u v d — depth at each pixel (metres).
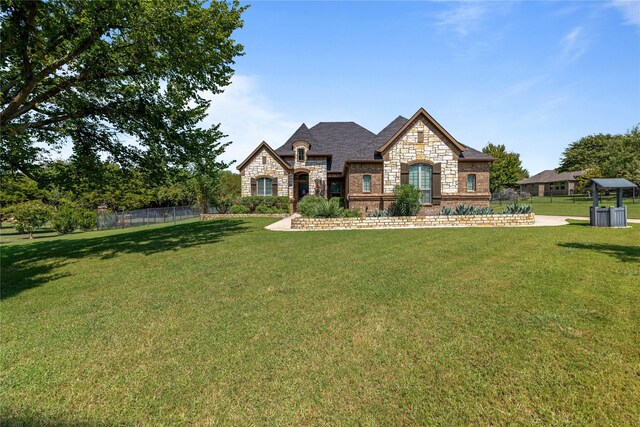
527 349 3.63
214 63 13.28
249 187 29.17
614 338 3.78
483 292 5.56
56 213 28.39
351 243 11.05
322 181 29.36
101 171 15.05
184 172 16.22
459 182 22.42
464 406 2.80
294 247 10.66
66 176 14.62
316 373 3.37
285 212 26.61
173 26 11.12
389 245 10.44
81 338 4.43
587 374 3.14
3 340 4.44
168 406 2.95
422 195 19.62
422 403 2.86
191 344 4.12
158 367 3.60
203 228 17.34
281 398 3.00
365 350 3.78
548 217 20.22
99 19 9.95
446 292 5.64
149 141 14.30
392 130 24.45
